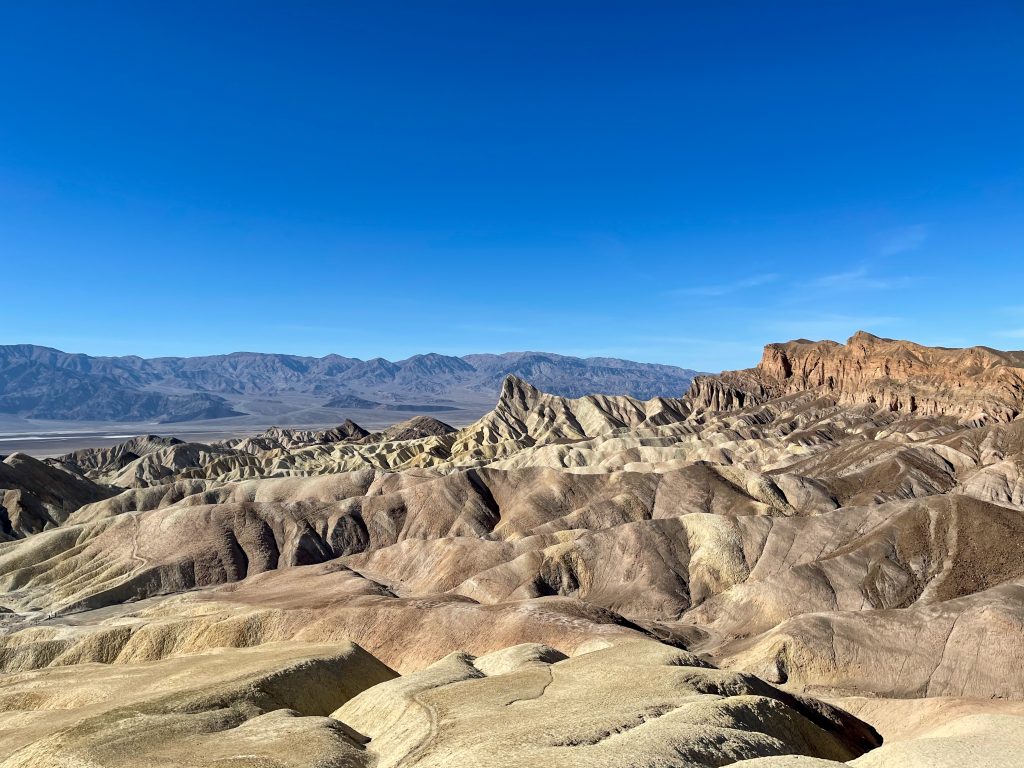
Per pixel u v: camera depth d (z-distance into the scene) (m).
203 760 37.81
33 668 81.75
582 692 44.47
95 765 37.44
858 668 71.38
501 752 32.97
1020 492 126.94
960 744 36.34
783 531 109.69
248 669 59.16
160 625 86.25
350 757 39.00
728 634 92.12
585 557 111.50
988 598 73.62
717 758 32.69
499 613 80.12
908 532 100.56
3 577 123.81
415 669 75.88
